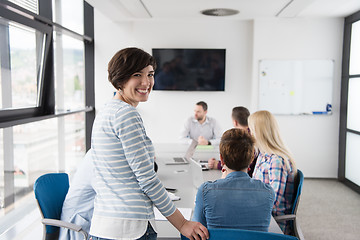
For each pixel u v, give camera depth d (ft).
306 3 13.37
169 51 17.62
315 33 16.76
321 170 17.42
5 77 8.86
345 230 10.93
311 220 11.78
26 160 10.55
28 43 9.77
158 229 5.35
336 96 17.01
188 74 17.74
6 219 9.28
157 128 18.33
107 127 3.71
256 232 3.72
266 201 4.72
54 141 13.26
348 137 16.15
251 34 17.56
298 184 6.77
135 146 3.61
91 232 3.81
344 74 16.48
